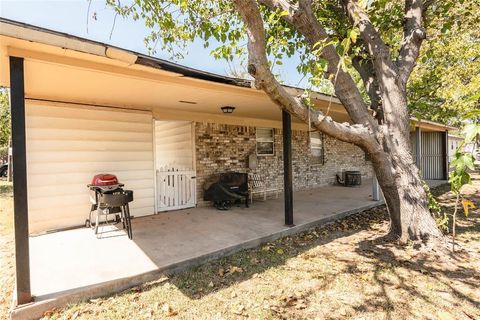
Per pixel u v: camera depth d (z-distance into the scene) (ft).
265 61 9.46
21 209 8.68
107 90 14.64
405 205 13.85
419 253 12.56
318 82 10.74
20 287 8.55
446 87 27.63
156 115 21.01
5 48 8.24
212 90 14.43
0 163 71.20
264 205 24.13
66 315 8.54
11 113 8.52
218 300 9.24
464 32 26.30
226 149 25.62
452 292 9.27
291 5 12.85
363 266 11.46
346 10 15.31
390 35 18.47
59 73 11.10
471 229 15.79
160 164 28.53
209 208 23.08
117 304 9.12
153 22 17.76
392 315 8.12
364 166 43.45
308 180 33.76
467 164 4.36
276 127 29.81
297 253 13.29
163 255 12.42
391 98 13.97
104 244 14.06
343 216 20.68
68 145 17.54
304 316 8.22
